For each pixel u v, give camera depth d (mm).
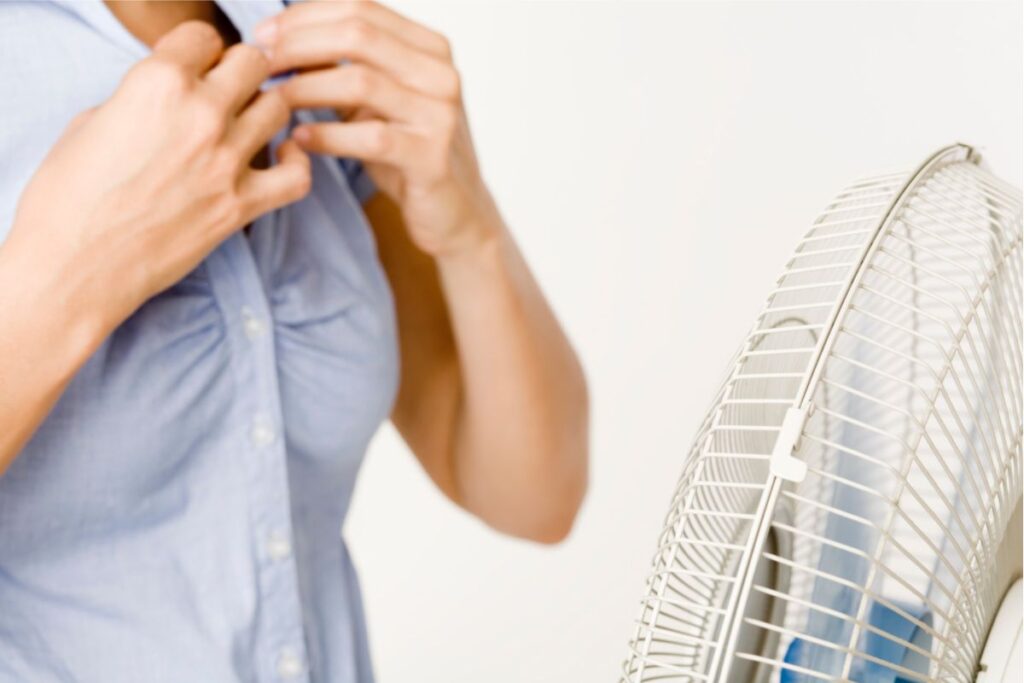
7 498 696
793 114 2082
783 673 858
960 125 1963
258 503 771
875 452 909
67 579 721
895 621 878
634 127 2197
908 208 792
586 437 1070
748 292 2162
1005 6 1905
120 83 709
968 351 1003
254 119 684
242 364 766
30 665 715
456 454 1041
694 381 2217
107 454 711
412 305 1041
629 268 2234
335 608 889
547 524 1056
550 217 2271
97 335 647
